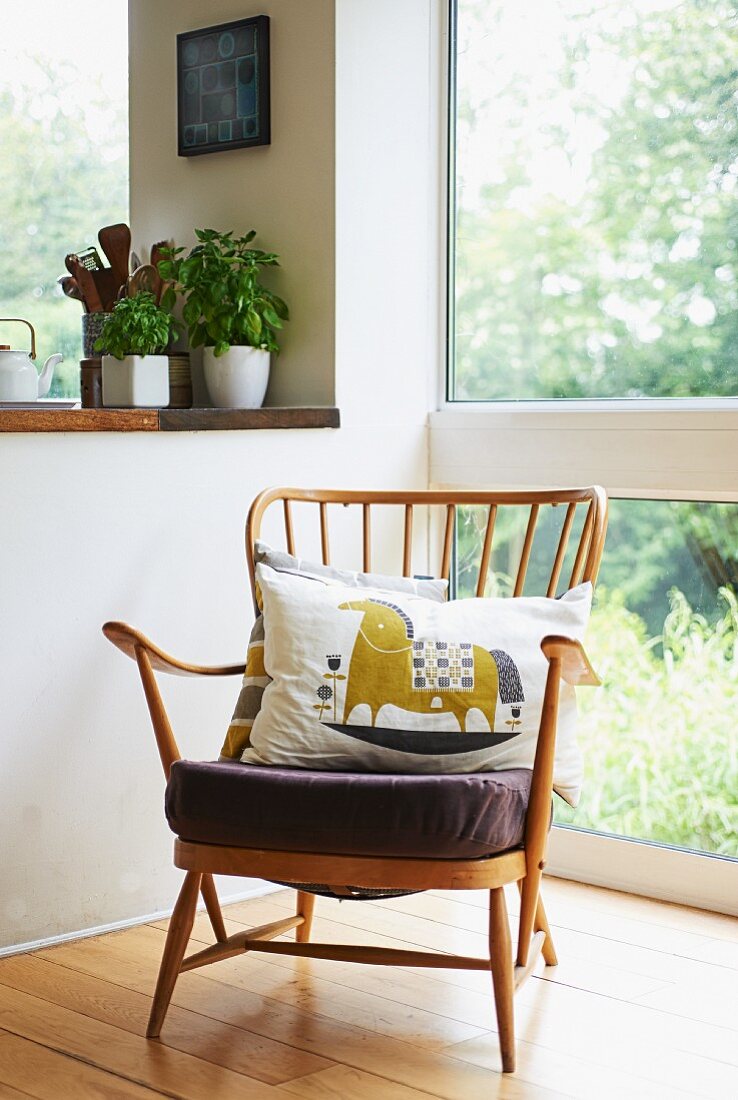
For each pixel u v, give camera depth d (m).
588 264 2.92
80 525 2.53
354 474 3.01
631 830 2.87
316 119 2.91
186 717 2.73
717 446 2.67
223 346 2.91
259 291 2.96
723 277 2.71
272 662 2.23
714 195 2.71
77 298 3.13
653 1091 1.92
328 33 2.88
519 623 2.25
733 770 2.71
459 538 3.14
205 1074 1.98
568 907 2.75
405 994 2.29
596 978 2.36
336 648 2.21
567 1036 2.11
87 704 2.57
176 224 3.20
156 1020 2.10
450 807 1.89
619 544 2.86
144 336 2.78
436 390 3.20
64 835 2.55
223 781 1.97
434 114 3.14
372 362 3.03
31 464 2.45
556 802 2.99
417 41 3.07
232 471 2.77
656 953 2.49
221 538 2.76
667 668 2.80
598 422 2.85
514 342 3.06
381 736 2.15
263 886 2.87
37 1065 2.01
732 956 2.48
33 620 2.47
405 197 3.08
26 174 3.39
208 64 3.07
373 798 1.90
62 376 3.43
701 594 2.74
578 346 2.95
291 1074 1.98
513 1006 2.03
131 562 2.61
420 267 3.14
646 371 2.84
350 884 1.93
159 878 2.70
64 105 3.37
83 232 3.39
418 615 2.26
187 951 2.50
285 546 2.90
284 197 2.99
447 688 2.17
